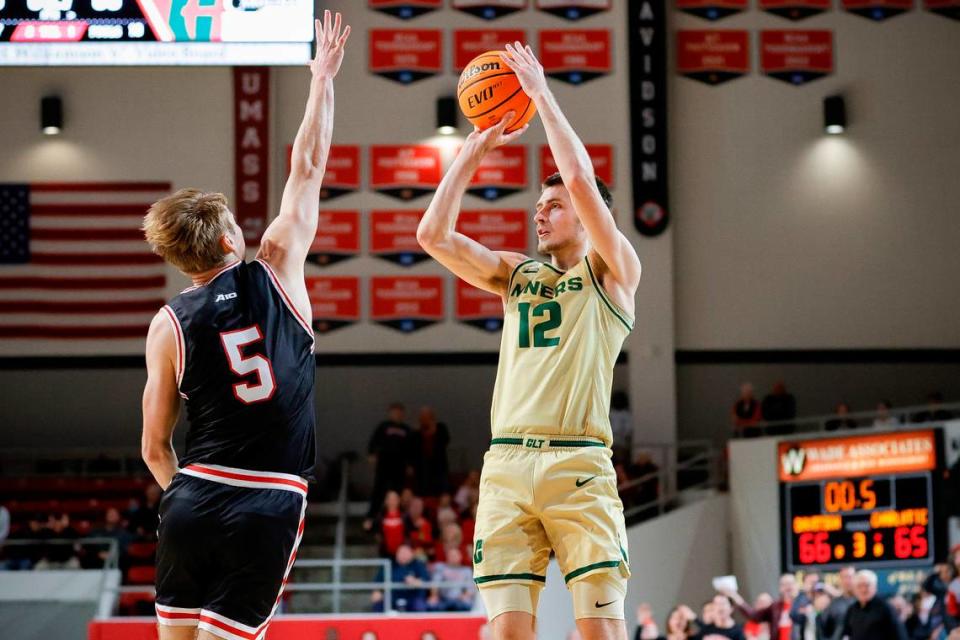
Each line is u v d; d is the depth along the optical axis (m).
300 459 4.29
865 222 24.20
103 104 23.56
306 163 4.74
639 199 23.64
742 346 24.00
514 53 5.03
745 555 19.62
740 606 14.62
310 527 21.98
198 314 4.25
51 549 18.31
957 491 16.44
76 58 18.48
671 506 21.42
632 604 19.14
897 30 24.52
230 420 4.20
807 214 24.20
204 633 4.11
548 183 5.21
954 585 13.49
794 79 24.39
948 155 24.31
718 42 24.39
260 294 4.34
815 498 18.36
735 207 24.19
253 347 4.26
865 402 24.00
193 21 18.62
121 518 21.14
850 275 24.12
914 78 24.42
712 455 21.42
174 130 23.52
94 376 23.72
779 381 24.02
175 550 4.15
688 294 24.09
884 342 24.08
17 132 23.45
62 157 23.45
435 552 18.77
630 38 23.92
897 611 13.41
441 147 23.91
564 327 4.93
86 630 16.11
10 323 23.23
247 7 18.66
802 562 18.42
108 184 23.42
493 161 23.78
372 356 23.78
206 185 23.41
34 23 18.52
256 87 23.53
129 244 23.42
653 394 23.44
